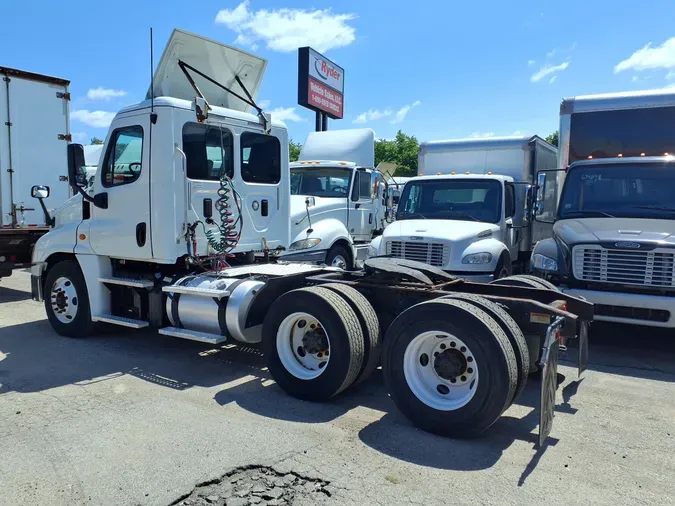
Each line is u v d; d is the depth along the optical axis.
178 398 4.88
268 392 5.08
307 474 3.50
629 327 7.97
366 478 3.46
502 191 9.32
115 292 6.68
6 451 3.81
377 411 4.64
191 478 3.44
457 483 3.42
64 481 3.40
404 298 5.06
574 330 4.22
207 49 6.47
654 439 4.12
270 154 7.05
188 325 5.85
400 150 51.31
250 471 3.55
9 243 9.77
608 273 6.39
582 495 3.29
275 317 4.98
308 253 9.44
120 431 4.14
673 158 7.65
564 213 7.83
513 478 3.49
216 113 6.22
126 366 5.84
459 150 10.90
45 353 6.29
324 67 21.64
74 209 6.98
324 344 4.82
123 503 3.16
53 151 10.48
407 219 9.66
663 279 6.14
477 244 8.20
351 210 11.01
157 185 5.84
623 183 7.70
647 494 3.31
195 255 6.02
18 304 9.52
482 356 3.92
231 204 6.45
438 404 4.16
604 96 8.31
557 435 4.19
